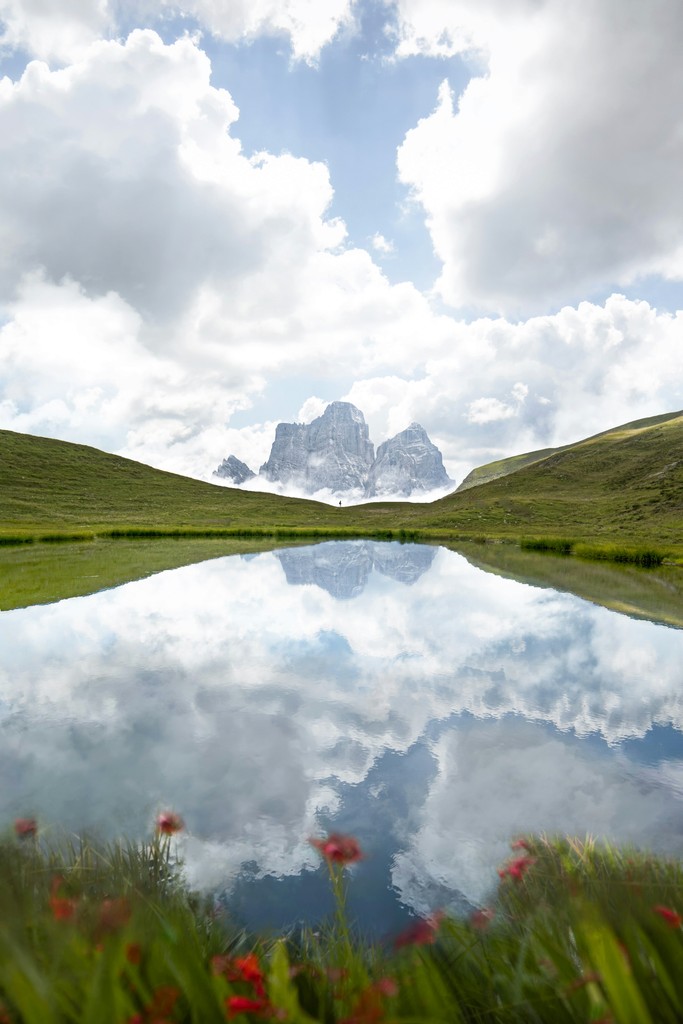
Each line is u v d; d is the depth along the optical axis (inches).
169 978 76.0
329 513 4124.0
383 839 185.3
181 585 860.0
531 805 211.6
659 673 401.1
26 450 4384.8
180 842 180.5
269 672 394.6
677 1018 69.9
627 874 128.5
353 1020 71.4
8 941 72.3
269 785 226.1
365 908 147.6
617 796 217.3
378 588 876.6
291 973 87.7
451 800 213.6
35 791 218.7
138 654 442.0
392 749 265.0
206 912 141.6
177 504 3902.6
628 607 697.0
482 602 733.9
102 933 80.7
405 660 431.2
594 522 3009.4
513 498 3983.8
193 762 247.6
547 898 123.1
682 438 4495.6
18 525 2618.1
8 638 492.4
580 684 373.7
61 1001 65.5
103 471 4436.5
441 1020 73.9
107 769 240.8
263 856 173.8
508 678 386.9
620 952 66.2
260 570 1117.1
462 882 159.0
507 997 87.4
